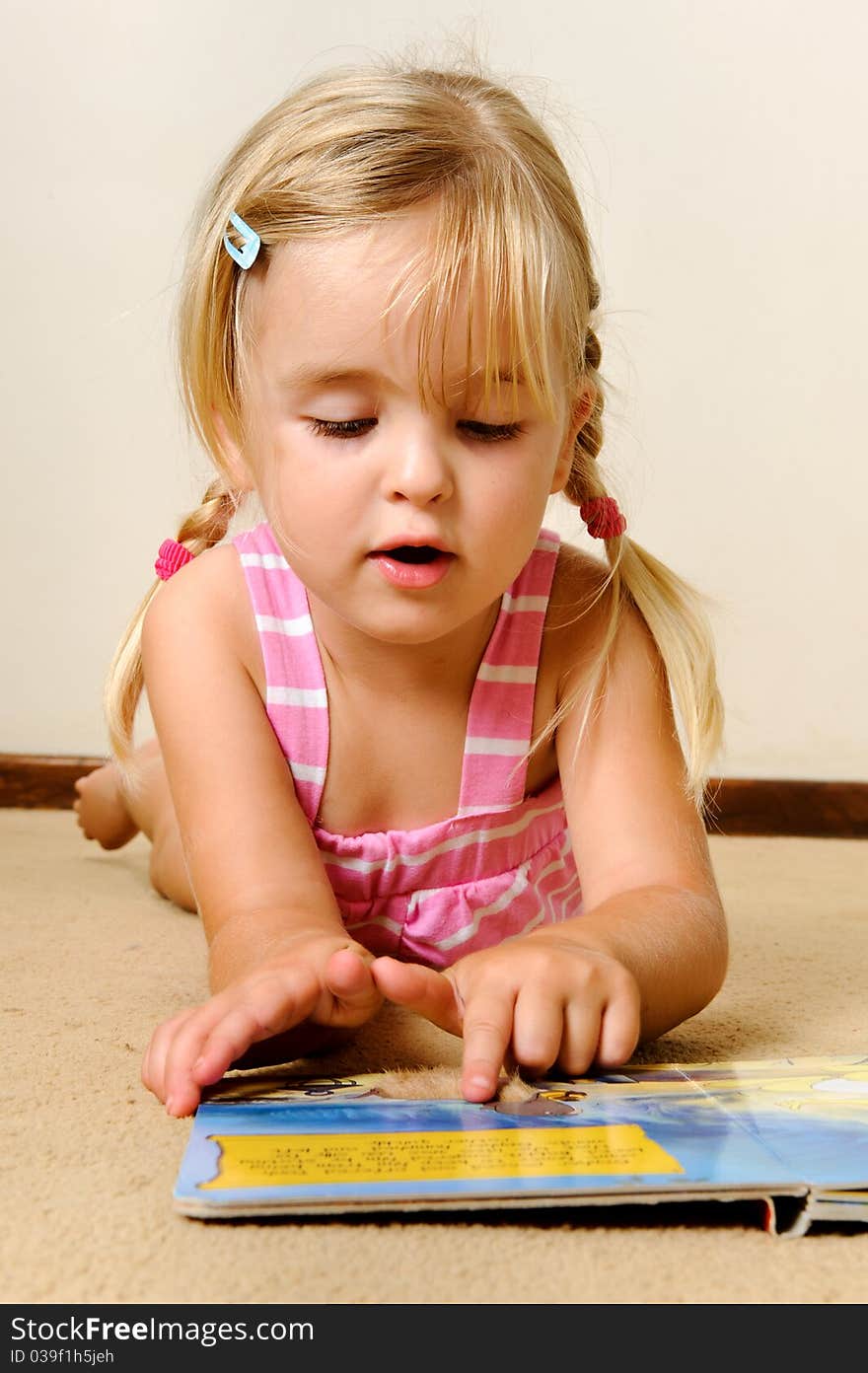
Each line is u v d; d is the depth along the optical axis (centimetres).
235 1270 49
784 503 194
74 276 196
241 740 88
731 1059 76
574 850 90
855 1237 53
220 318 86
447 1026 70
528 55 189
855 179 191
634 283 192
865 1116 61
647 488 194
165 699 90
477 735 92
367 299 73
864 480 193
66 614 199
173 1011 85
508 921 98
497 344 73
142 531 198
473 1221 53
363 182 75
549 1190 52
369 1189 52
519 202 77
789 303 192
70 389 197
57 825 179
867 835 191
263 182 80
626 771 89
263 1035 66
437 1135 58
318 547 75
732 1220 54
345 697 91
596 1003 69
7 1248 51
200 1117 61
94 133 194
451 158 77
